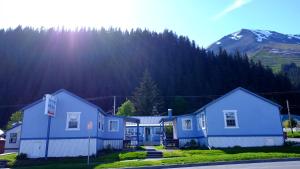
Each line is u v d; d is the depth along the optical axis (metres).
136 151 26.72
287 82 101.69
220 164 17.53
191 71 109.69
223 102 29.02
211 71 106.88
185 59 120.88
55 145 26.73
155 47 133.50
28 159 25.44
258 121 28.58
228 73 103.69
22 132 27.02
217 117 28.61
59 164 21.89
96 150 26.84
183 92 92.06
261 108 28.92
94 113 27.80
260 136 28.16
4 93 93.69
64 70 107.38
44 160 24.39
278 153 20.81
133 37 140.75
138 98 75.62
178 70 108.75
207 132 28.20
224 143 27.97
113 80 103.94
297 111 93.25
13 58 110.19
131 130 47.56
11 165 22.88
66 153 26.62
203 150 25.55
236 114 28.70
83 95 98.88
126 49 131.25
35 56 114.31
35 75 104.00
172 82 95.25
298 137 45.88
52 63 109.38
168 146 32.88
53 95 27.98
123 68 110.62
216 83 97.94
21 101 95.00
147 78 79.31
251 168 14.65
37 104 27.80
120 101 89.31
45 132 27.05
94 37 136.25
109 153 27.56
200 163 17.70
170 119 36.41
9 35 130.50
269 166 15.23
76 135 27.11
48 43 127.62
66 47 125.31
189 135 33.59
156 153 24.30
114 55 122.19
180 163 18.03
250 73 103.88
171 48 132.88
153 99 75.88
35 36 131.00
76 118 27.58
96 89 98.75
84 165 19.11
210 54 131.25
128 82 100.69
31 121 27.31
